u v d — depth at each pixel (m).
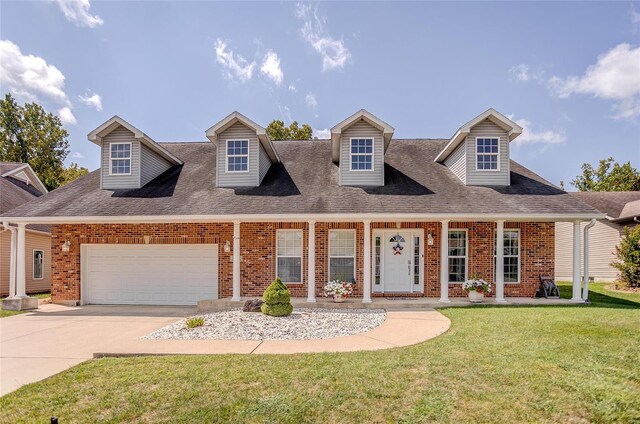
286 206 11.19
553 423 3.67
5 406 4.18
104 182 13.08
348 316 9.33
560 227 21.39
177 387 4.58
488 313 8.98
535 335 6.61
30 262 16.70
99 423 3.79
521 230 12.22
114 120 12.85
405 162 14.33
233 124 13.00
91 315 10.41
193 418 3.85
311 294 10.94
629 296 12.84
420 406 4.03
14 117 32.16
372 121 12.49
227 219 10.91
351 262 12.30
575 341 6.13
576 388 4.33
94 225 12.69
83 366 5.53
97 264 12.73
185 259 12.58
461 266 12.30
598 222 19.53
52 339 7.43
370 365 5.29
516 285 12.14
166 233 12.54
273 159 14.38
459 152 13.00
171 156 14.21
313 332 7.68
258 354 6.00
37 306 11.69
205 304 11.17
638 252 14.48
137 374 5.05
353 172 12.63
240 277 12.27
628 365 5.04
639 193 21.81
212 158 15.28
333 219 10.88
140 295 12.59
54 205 11.95
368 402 4.14
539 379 4.61
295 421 3.79
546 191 11.97
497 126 12.56
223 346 6.61
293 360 5.60
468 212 10.62
